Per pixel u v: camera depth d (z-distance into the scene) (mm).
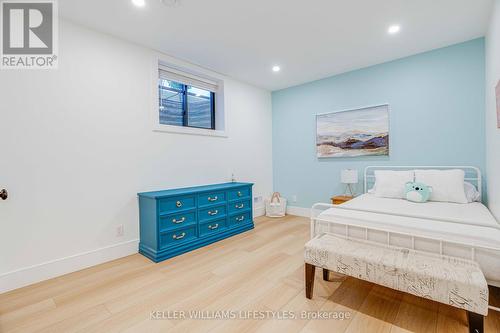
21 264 1947
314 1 1987
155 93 2830
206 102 3715
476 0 1998
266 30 2430
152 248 2506
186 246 2678
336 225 1957
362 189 3541
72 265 2199
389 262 1445
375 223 1804
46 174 2072
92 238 2336
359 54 3014
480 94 2656
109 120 2449
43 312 1619
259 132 4328
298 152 4246
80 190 2262
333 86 3764
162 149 2906
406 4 2045
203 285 1956
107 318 1558
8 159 1895
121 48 2543
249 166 4133
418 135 3055
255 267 2277
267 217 4234
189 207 2768
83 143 2277
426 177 2693
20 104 1949
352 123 3580
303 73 3643
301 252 2635
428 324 1458
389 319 1513
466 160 2760
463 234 1489
